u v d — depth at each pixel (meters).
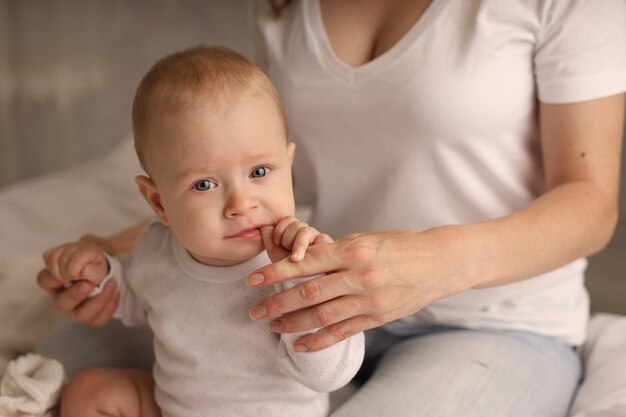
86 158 3.01
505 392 1.02
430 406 0.99
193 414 1.00
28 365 1.11
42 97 2.94
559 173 1.09
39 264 1.61
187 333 0.99
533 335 1.16
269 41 1.26
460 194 1.12
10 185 3.01
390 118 1.12
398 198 1.15
